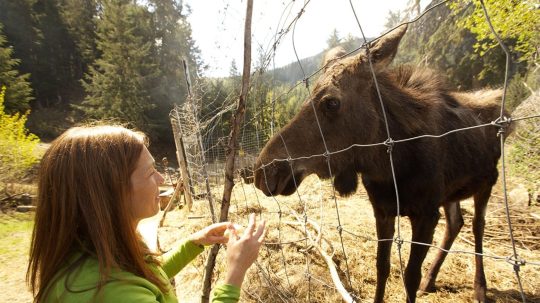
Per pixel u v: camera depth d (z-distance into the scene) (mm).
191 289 3871
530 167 5773
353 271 3570
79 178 1020
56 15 38438
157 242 4594
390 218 2834
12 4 33406
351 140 2516
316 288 3295
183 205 8312
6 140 9406
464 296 3174
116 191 1054
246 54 2115
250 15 2037
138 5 33469
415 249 2520
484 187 3340
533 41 7309
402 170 2496
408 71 2840
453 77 11211
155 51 32656
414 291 2527
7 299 4457
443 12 11242
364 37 1420
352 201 6066
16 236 6949
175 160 28422
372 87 2514
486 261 3779
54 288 983
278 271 3660
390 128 2508
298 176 2486
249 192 6996
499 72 9992
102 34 30781
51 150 1073
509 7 6660
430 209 2496
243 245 1229
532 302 3066
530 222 4793
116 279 972
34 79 34562
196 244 1760
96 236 997
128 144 1110
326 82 2512
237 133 2324
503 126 948
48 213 1058
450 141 2674
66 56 39094
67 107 35812
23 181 10344
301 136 2482
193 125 7320
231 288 1167
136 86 29391
